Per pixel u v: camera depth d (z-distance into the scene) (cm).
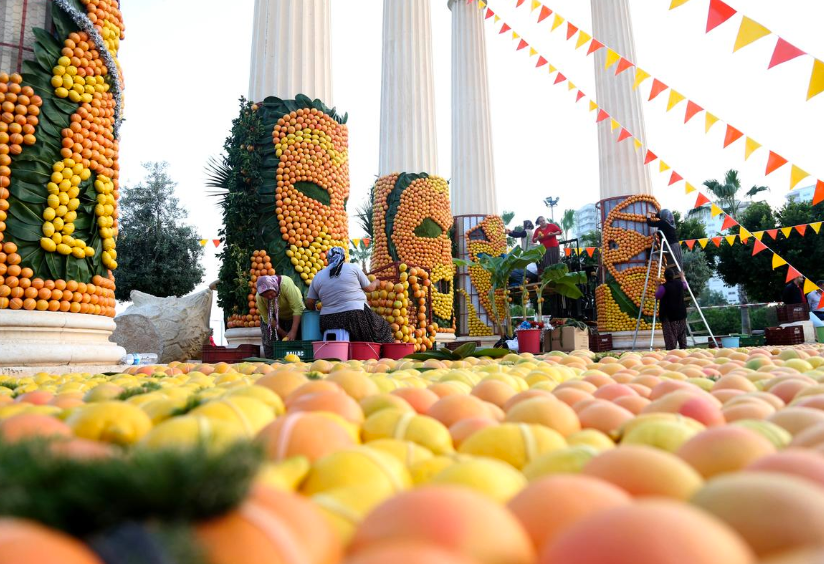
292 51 952
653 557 52
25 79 495
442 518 63
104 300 536
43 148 496
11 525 51
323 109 939
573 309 1677
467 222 1797
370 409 162
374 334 679
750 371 272
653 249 1371
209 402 142
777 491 64
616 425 148
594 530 57
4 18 498
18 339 461
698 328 2588
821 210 2444
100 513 52
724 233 3170
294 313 725
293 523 64
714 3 554
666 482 86
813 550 52
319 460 98
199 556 50
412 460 110
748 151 764
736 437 104
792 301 1373
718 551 53
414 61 1475
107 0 563
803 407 150
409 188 1391
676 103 777
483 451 118
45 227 489
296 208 884
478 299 1728
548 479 78
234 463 59
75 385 252
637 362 364
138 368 385
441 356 507
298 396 174
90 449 85
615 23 1590
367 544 64
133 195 2239
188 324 1005
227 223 881
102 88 543
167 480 54
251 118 902
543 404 152
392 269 1323
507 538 63
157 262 2136
